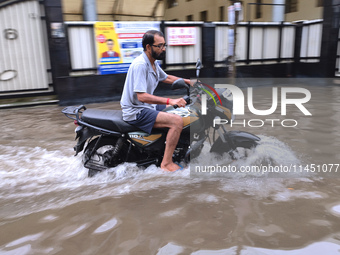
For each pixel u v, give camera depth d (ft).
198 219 7.90
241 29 33.71
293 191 9.37
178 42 30.50
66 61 26.27
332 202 8.62
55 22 25.44
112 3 37.14
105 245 6.92
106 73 27.94
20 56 26.50
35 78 27.25
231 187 9.80
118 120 10.80
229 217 7.96
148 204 8.84
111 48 27.73
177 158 11.43
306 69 36.81
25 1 25.79
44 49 27.20
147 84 10.75
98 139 11.17
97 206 8.85
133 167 11.23
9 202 9.50
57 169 12.38
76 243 7.04
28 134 17.66
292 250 6.52
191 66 31.68
